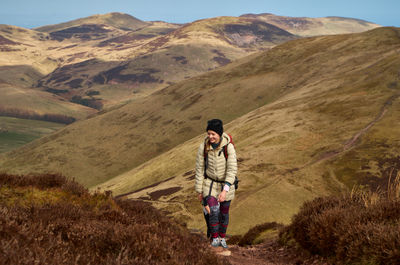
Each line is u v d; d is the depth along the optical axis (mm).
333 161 46594
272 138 63219
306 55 192125
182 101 179125
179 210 43250
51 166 145250
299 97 100812
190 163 82500
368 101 72812
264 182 43469
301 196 39219
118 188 87562
